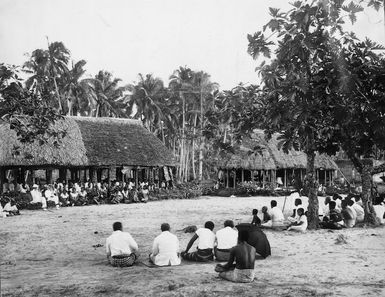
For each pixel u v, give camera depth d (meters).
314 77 13.77
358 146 16.62
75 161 31.78
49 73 49.50
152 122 64.81
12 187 34.00
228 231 10.66
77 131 34.69
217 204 29.67
